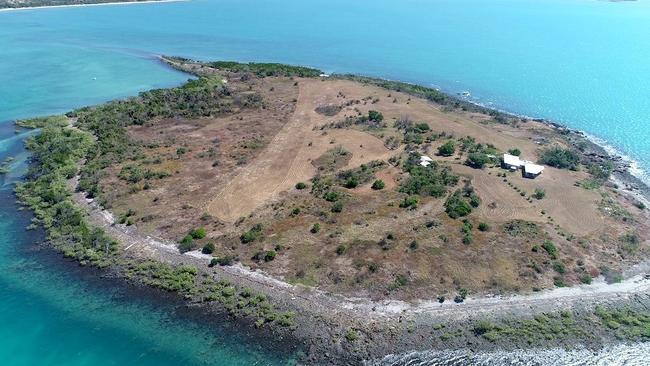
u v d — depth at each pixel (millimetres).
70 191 93750
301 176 100125
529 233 80312
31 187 94938
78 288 69312
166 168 103250
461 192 92312
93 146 113438
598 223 85000
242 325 62844
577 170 105875
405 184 95125
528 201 90812
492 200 90812
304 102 145125
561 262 74125
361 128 124688
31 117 135375
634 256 76812
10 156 109812
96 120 128500
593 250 77562
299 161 106438
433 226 81500
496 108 152750
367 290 67812
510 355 58812
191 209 87750
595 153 118938
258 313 64375
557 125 136375
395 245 76438
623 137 130750
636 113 147375
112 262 74250
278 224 82750
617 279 71438
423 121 130875
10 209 88312
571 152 113375
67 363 58125
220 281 69625
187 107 139375
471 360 58125
